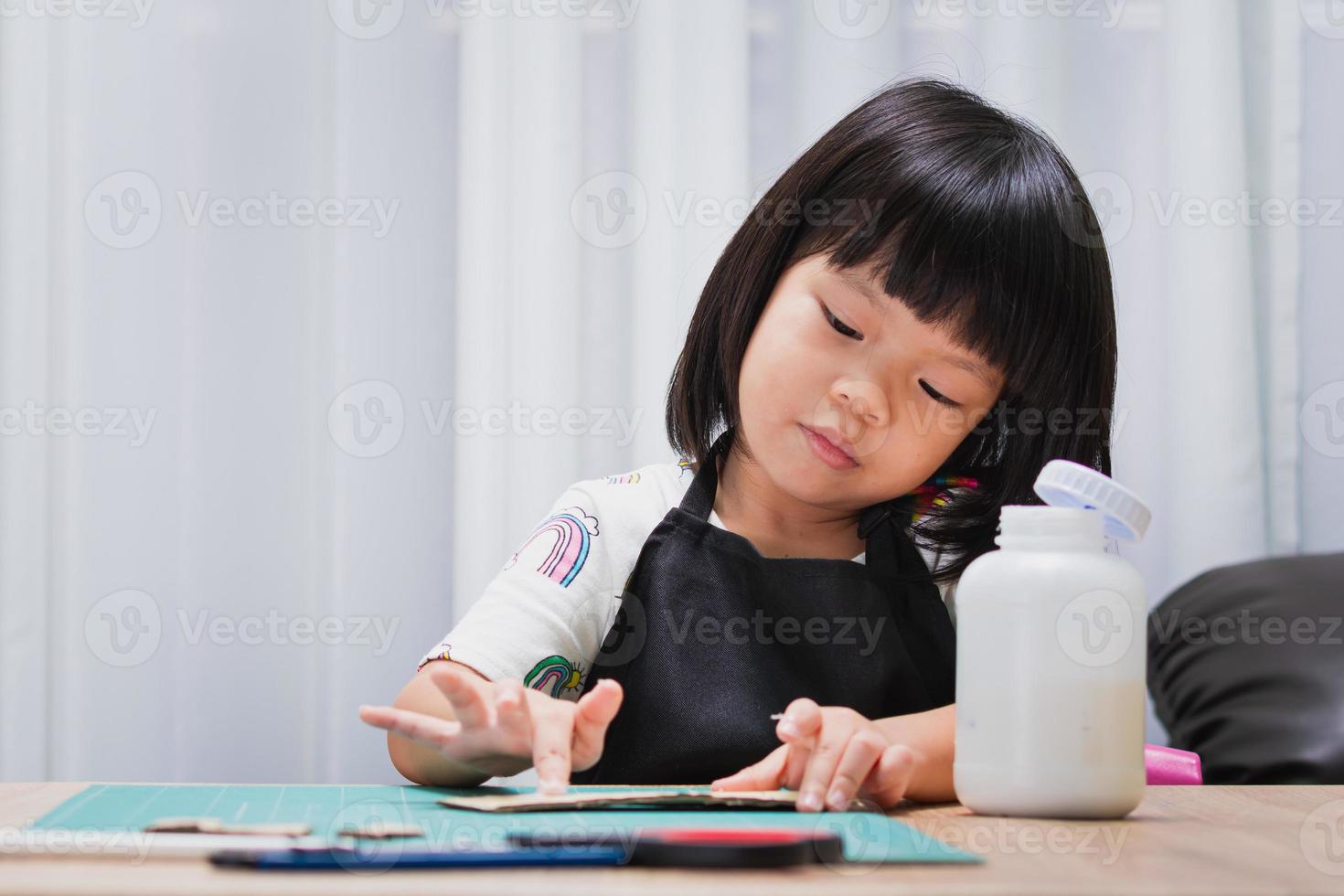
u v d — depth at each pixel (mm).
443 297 1434
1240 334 1460
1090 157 1507
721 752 764
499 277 1400
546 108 1406
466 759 576
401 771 698
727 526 878
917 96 832
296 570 1406
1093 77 1506
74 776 1368
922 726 646
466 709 560
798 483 788
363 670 1411
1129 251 1515
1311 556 1216
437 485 1430
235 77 1406
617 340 1444
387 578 1416
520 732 565
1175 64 1477
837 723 570
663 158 1418
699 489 875
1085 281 809
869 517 854
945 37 1479
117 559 1381
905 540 857
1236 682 1088
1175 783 821
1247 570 1208
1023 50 1467
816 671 792
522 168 1411
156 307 1389
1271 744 1010
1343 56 1546
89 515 1376
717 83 1425
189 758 1391
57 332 1374
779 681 787
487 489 1383
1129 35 1508
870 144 795
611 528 856
